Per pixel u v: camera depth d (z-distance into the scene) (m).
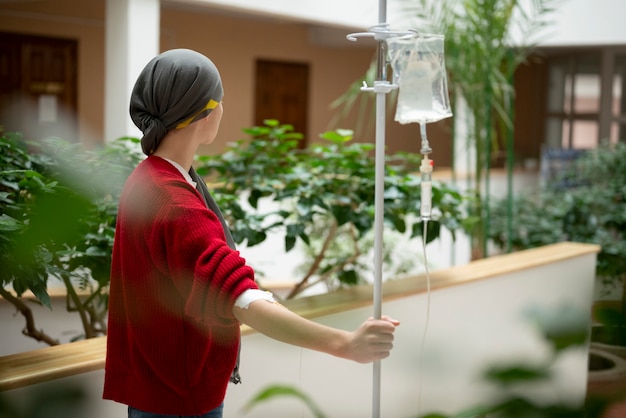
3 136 2.07
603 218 5.34
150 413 1.21
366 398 2.27
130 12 4.79
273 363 2.02
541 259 3.19
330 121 10.32
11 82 6.93
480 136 3.99
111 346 1.26
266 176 2.72
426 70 1.50
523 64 10.17
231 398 1.92
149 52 4.93
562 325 0.40
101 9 7.55
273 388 0.60
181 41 8.48
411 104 1.50
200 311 1.07
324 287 4.64
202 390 1.21
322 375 2.15
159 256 1.13
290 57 9.73
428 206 1.52
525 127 10.32
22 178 1.92
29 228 0.39
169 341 1.17
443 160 11.19
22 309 2.29
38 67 7.12
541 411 0.37
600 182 6.09
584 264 3.52
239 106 9.20
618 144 6.36
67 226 0.40
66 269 2.04
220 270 1.05
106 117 4.95
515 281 3.02
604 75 8.73
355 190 2.68
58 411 0.39
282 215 2.63
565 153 8.68
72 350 1.68
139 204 1.16
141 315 1.18
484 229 3.99
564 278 3.34
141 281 1.17
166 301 1.16
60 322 2.90
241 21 9.09
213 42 8.83
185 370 1.19
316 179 2.75
